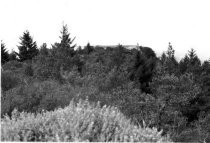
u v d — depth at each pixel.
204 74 34.84
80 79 20.69
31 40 52.62
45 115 5.18
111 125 4.67
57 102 8.72
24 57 52.03
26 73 25.05
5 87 12.79
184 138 14.74
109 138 4.31
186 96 21.94
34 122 4.69
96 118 4.79
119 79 21.88
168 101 20.83
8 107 7.91
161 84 23.70
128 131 4.52
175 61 47.44
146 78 34.69
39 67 23.98
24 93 9.47
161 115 14.77
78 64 33.16
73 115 4.78
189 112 23.00
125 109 13.66
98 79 21.64
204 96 25.55
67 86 12.30
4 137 4.21
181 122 15.00
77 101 9.30
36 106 8.45
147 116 13.83
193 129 16.30
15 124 4.60
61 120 4.51
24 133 4.39
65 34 47.12
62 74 21.97
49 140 4.15
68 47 45.00
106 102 11.05
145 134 4.52
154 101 15.38
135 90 18.19
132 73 34.50
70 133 4.29
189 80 24.64
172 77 24.12
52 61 26.94
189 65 40.78
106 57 46.34
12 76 13.55
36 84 11.42
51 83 11.96
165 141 4.65
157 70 34.84
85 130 4.45
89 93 11.09
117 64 41.12
